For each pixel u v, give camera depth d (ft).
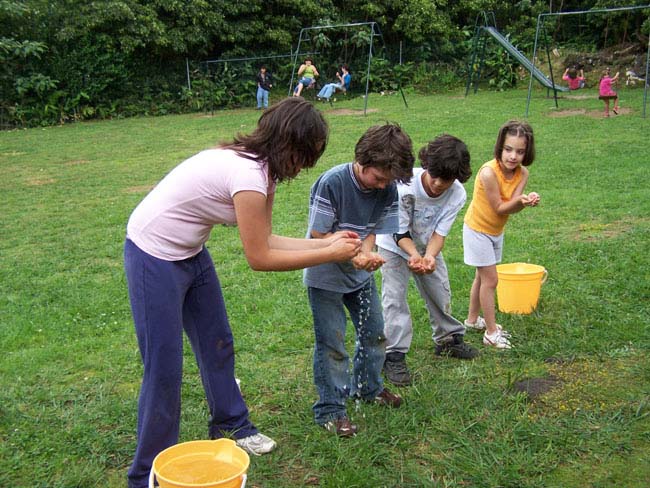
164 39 67.97
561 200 25.49
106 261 21.16
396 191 10.52
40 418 11.10
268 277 18.37
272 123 8.12
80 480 9.32
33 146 49.47
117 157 42.83
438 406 10.92
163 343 8.47
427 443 10.04
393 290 11.99
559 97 60.90
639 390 11.29
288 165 8.28
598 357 12.59
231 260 20.27
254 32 75.31
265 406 11.44
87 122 65.57
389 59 80.94
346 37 78.07
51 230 25.31
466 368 12.39
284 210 26.94
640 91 62.13
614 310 14.67
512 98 62.90
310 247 9.14
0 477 9.46
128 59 69.41
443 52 80.43
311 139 8.15
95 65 67.77
